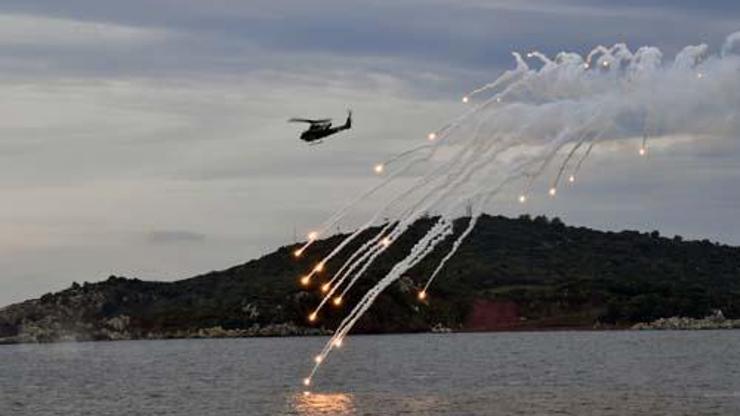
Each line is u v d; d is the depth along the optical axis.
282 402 158.75
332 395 168.62
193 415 145.25
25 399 175.50
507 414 138.50
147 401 165.88
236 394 173.62
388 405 151.50
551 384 182.12
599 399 155.00
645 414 137.38
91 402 167.12
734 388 170.00
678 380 186.25
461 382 189.75
